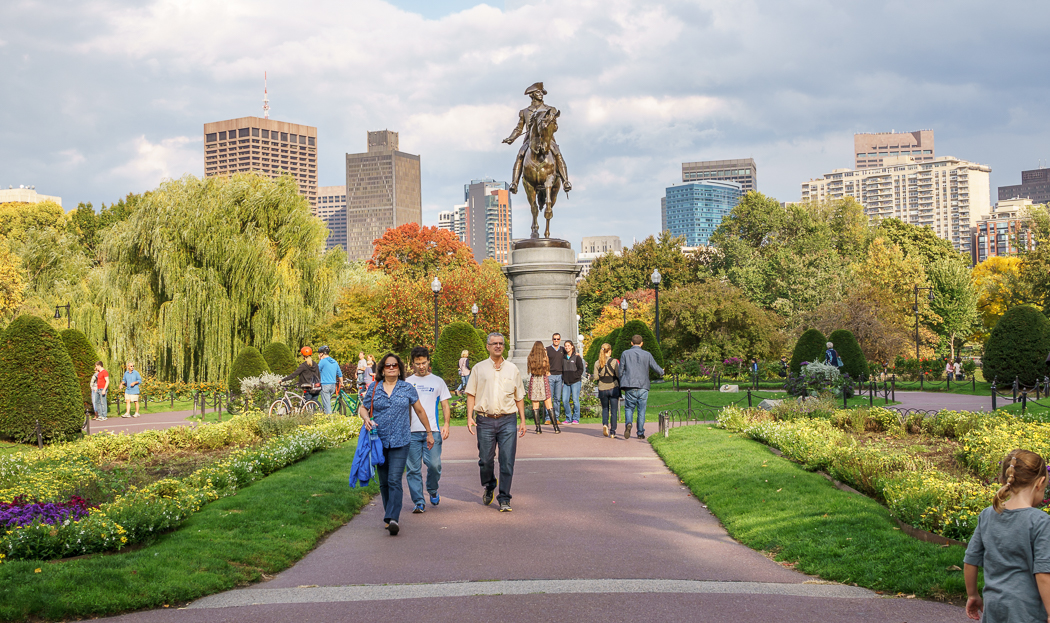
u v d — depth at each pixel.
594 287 65.38
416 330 41.47
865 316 50.34
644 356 15.73
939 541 7.10
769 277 64.00
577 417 18.89
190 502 8.89
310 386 19.75
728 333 44.81
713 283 47.47
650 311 51.91
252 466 11.49
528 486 11.04
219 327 31.77
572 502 9.95
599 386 15.95
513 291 21.38
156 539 7.95
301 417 16.97
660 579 6.67
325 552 7.81
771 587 6.40
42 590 6.01
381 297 42.03
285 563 7.34
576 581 6.62
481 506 9.82
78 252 52.28
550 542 7.99
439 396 9.82
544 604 6.00
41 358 18.19
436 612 5.86
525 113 21.70
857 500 8.89
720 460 11.84
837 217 77.19
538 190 21.47
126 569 6.58
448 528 8.70
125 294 32.44
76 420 18.55
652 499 10.10
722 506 9.29
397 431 8.56
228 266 32.44
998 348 28.05
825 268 60.50
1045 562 4.00
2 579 6.23
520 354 21.00
